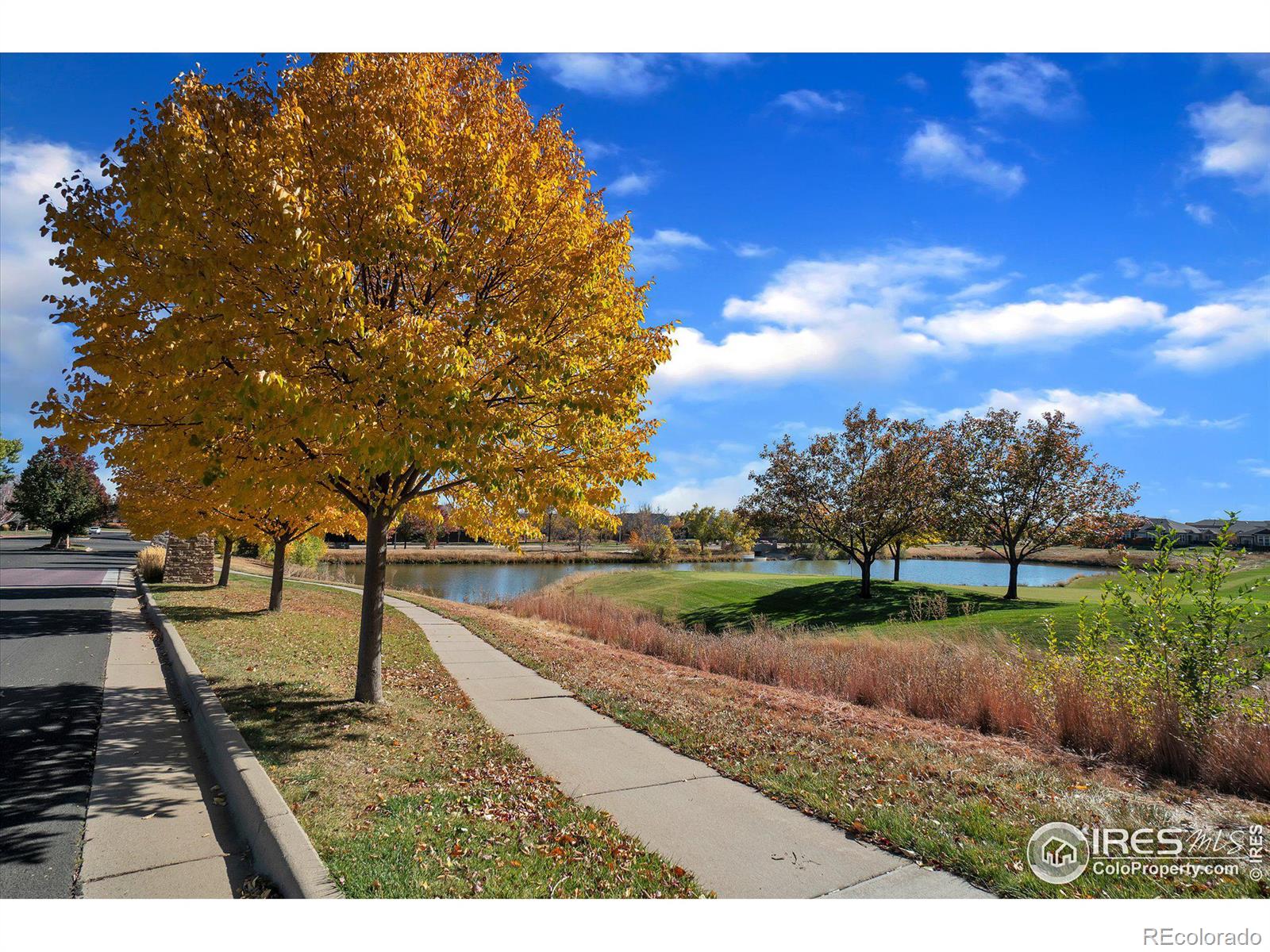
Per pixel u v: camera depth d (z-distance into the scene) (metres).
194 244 5.39
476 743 6.38
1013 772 6.00
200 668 8.25
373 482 7.59
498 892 3.74
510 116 7.30
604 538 79.50
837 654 12.27
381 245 6.01
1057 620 15.27
